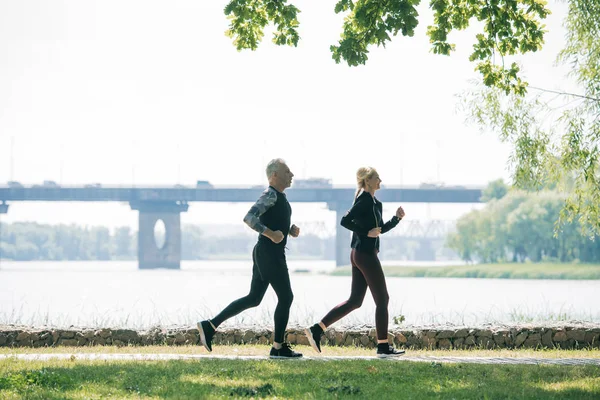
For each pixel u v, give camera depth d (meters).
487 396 8.05
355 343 15.23
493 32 14.67
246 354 12.91
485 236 133.25
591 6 19.48
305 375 9.45
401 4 13.38
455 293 69.75
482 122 19.86
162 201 189.25
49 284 96.19
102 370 9.69
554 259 129.88
